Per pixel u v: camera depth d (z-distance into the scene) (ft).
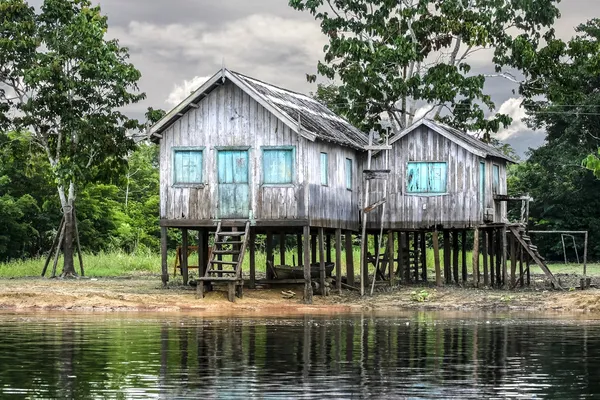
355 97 196.44
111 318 97.91
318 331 84.43
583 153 226.17
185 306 110.22
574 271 190.29
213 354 67.77
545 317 102.17
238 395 51.85
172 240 248.52
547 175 233.35
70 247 151.43
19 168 199.41
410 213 143.23
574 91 202.28
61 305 109.60
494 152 151.43
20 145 154.81
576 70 203.92
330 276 136.87
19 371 59.88
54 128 152.15
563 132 235.81
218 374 58.80
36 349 70.38
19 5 148.36
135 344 73.51
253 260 127.54
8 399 50.70
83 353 68.08
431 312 110.11
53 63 143.43
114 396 51.55
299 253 151.23
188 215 123.24
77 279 145.69
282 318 99.55
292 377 57.77
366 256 142.61
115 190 228.22
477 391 53.06
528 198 149.07
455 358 66.03
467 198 141.28
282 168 120.88
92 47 146.92
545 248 237.25
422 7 191.83
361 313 107.96
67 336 79.41
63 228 151.64
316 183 123.44
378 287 140.97
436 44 201.36
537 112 224.94
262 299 119.34
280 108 120.98
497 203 151.53
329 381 56.34
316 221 123.13
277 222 120.47
